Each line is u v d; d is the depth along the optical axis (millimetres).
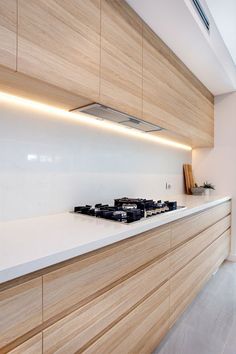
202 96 2705
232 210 3107
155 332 1362
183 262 1702
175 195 2963
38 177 1383
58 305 797
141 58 1564
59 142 1505
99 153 1816
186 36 1775
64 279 816
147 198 2410
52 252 771
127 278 1123
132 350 1165
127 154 2129
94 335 941
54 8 1029
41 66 985
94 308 939
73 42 1112
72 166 1596
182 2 1434
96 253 945
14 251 774
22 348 692
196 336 1614
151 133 2236
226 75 2506
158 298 1380
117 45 1362
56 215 1436
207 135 2904
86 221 1266
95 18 1224
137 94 1531
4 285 650
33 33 954
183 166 3197
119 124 1860
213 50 2008
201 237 2053
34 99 1267
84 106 1362
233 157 3102
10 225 1160
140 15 1550
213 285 2377
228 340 1583
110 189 1925
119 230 1071
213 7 1943
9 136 1240
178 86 2080
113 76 1339
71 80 1110
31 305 715
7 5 875
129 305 1137
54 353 786
